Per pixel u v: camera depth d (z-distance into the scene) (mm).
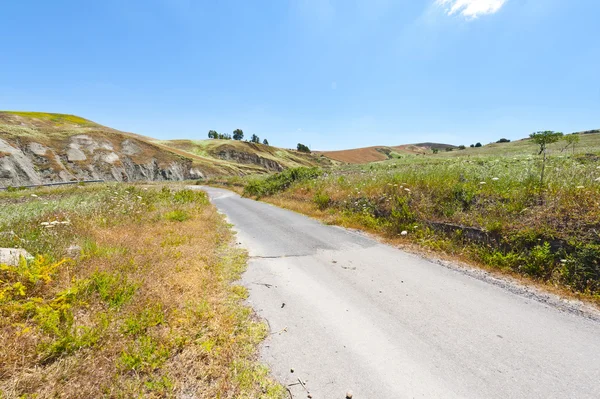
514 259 5070
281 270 5574
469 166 11453
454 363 2887
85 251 5352
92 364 2633
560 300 4020
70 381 2447
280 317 3830
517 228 5406
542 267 4672
